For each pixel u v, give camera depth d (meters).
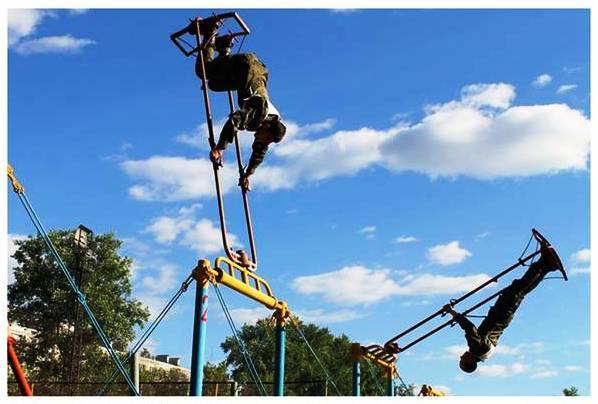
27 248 41.19
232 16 9.21
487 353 11.21
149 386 22.53
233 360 61.94
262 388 12.27
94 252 43.03
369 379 34.88
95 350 40.53
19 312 40.38
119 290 43.41
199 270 8.38
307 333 64.06
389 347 12.91
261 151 9.65
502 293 11.27
